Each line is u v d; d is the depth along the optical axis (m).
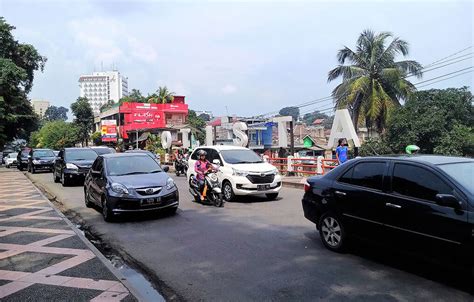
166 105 56.00
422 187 4.84
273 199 11.84
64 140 68.81
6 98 31.59
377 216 5.30
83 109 72.38
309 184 6.62
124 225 8.70
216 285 4.92
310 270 5.31
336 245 6.07
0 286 4.91
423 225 4.67
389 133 25.44
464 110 24.31
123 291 4.67
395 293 4.46
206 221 8.85
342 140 13.43
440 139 23.31
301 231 7.58
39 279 5.12
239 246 6.65
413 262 5.52
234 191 11.38
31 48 36.16
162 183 9.24
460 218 4.27
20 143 96.06
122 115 57.47
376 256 5.86
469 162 5.07
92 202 10.93
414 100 25.39
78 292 4.66
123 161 10.15
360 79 27.31
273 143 39.88
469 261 4.20
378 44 28.14
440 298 4.28
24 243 6.97
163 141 31.66
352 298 4.35
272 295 4.52
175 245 6.89
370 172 5.61
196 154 13.77
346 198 5.82
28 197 13.29
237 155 12.43
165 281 5.15
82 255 6.18
